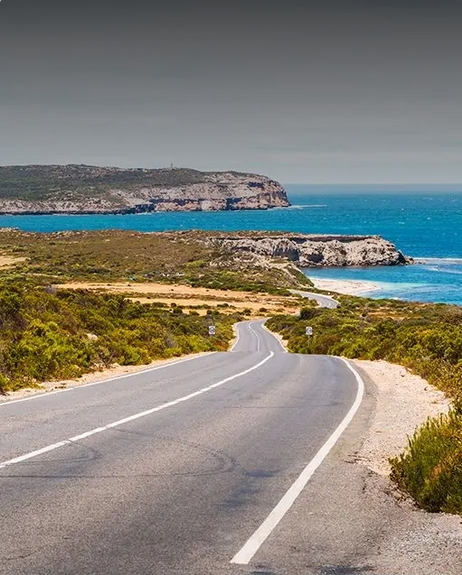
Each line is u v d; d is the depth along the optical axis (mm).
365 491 9102
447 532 7285
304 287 179375
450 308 120812
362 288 177250
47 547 6648
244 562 6398
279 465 10570
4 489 8711
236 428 13789
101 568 6148
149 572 6090
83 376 23109
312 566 6332
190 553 6605
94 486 8992
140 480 9391
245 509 8172
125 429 13234
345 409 16844
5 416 14266
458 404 12039
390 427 14141
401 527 7551
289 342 63562
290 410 16516
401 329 44500
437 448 9375
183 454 11172
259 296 152000
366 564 6383
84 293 48656
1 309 26688
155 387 20469
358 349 40000
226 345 57438
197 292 153500
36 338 24547
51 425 13359
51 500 8273
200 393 19359
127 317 48250
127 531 7203
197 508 8148
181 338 43969
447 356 26016
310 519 7820
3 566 6133
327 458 11117
